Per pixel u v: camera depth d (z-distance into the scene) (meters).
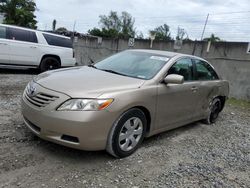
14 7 30.72
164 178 3.37
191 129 5.51
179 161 3.90
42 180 3.00
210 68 5.76
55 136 3.26
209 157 4.18
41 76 4.03
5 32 9.36
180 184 3.27
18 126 4.36
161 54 4.79
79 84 3.51
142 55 4.81
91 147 3.31
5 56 9.34
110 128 3.40
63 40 11.10
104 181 3.12
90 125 3.20
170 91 4.26
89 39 16.48
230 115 7.26
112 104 3.35
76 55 17.81
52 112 3.22
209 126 5.90
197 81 5.10
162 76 4.18
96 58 15.80
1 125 4.35
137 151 4.01
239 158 4.29
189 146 4.53
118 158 3.70
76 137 3.20
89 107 3.21
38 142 3.85
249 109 8.35
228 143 4.94
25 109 3.60
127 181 3.19
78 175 3.18
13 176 3.00
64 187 2.92
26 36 9.91
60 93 3.30
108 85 3.58
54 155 3.56
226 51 10.04
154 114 4.05
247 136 5.51
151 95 3.89
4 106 5.45
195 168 3.73
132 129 3.76
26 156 3.45
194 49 11.05
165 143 4.51
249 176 3.72
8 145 3.68
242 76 9.66
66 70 4.37
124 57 4.88
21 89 7.32
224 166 3.93
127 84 3.75
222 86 6.04
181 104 4.62
